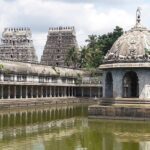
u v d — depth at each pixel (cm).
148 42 5788
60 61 17675
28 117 6406
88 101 12938
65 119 5919
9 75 10319
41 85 11912
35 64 12238
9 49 17962
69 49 17062
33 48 18288
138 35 5856
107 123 5000
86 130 4388
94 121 5241
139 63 5519
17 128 4681
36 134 4094
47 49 18000
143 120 5222
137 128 4500
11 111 8112
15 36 18012
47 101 11225
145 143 3500
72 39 17800
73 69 14588
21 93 10944
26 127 4794
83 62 15950
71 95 14338
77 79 14288
